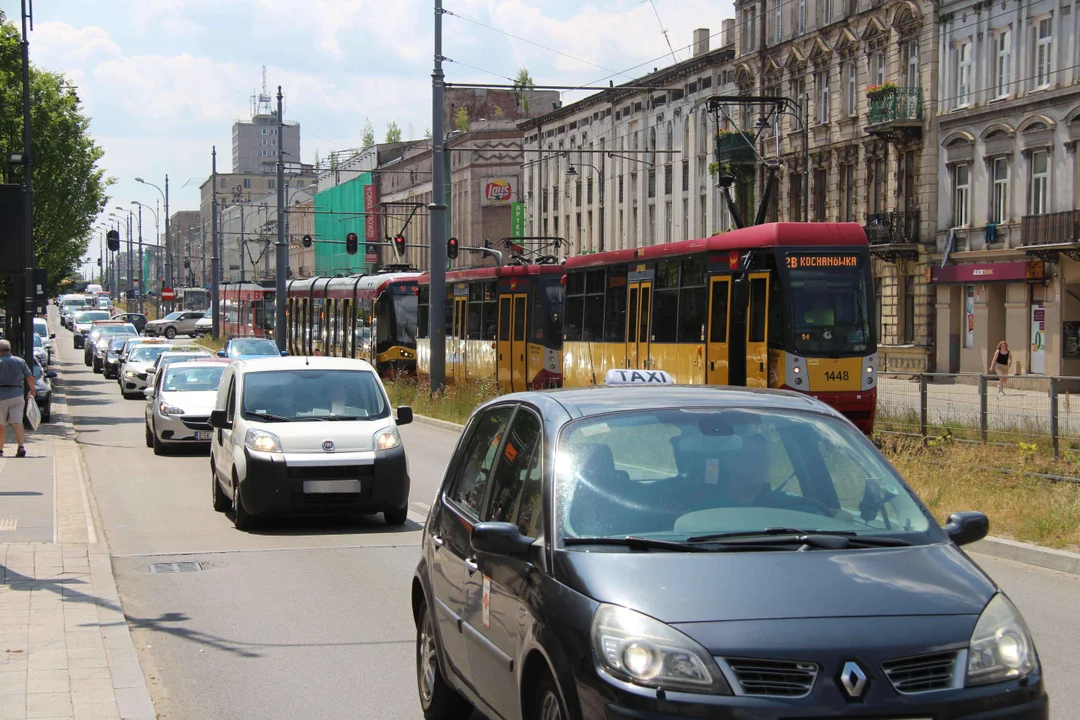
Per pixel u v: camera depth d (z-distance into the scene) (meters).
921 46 44.00
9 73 38.31
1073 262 37.84
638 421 5.66
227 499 15.58
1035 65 38.91
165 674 7.84
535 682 4.88
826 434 5.74
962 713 4.22
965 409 19.02
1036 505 12.92
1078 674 7.40
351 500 13.61
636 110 64.12
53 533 12.82
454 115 92.88
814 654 4.23
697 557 4.78
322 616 9.47
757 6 53.53
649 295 25.44
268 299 61.38
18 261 26.58
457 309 37.72
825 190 50.16
